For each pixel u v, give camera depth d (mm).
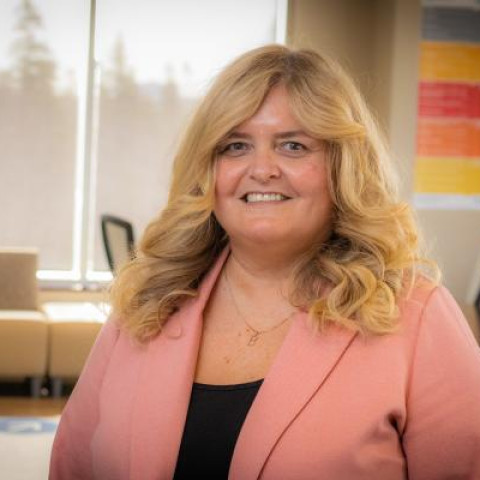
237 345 2344
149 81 11414
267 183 2256
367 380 2127
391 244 2236
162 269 2486
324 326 2193
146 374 2352
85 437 2502
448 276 11500
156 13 11391
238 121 2236
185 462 2221
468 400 2092
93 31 11266
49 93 11227
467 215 11500
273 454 2104
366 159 2277
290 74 2254
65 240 11344
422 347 2148
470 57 11391
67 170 11297
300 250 2332
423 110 11344
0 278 10445
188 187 2389
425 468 2123
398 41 11258
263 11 11664
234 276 2441
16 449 7188
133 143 11391
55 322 9383
